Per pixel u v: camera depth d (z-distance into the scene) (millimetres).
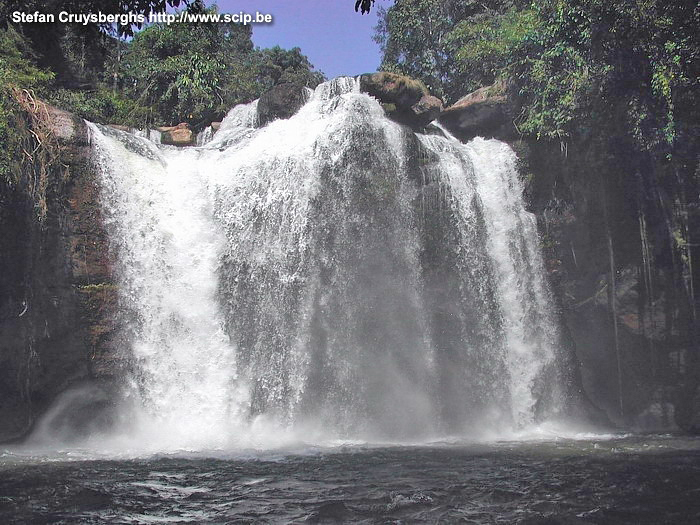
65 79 25422
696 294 20734
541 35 21969
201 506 9656
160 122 28578
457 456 14039
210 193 19469
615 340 21578
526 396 20000
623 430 20297
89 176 17922
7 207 16656
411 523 8812
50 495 10312
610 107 21047
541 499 10039
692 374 20578
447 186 20547
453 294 19766
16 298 16609
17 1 13000
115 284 17656
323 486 10875
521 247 21516
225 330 18172
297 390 17844
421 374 18828
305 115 21078
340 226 18984
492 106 23781
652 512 9383
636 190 21516
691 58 18891
